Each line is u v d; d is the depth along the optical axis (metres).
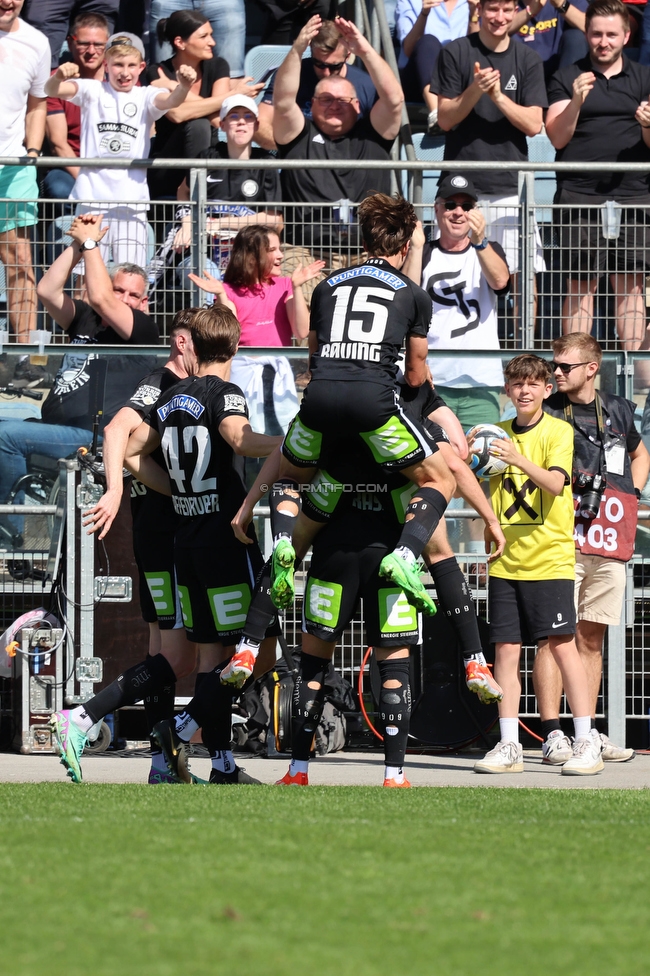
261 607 16.31
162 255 27.14
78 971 6.66
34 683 22.98
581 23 35.00
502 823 12.19
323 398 15.23
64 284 26.91
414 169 27.16
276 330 26.22
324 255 28.12
